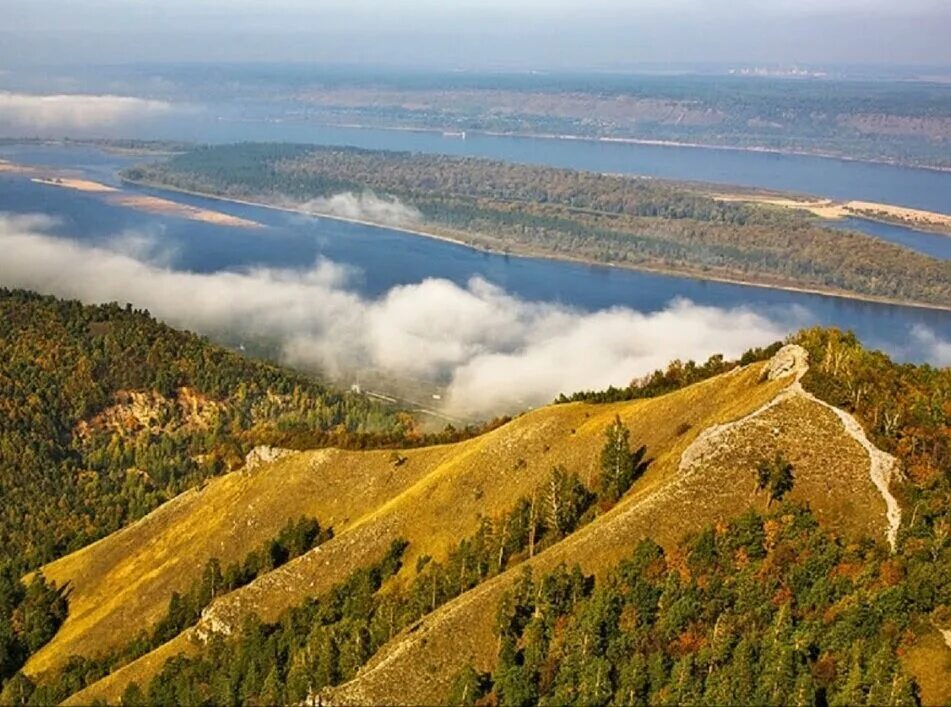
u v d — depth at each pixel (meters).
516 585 129.50
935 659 108.06
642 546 127.50
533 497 157.00
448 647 125.44
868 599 113.81
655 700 109.56
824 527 126.94
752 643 110.38
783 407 146.12
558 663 117.06
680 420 167.75
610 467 156.50
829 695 105.88
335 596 160.75
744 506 132.38
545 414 189.88
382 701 120.19
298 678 132.75
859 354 161.38
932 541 120.06
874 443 136.62
